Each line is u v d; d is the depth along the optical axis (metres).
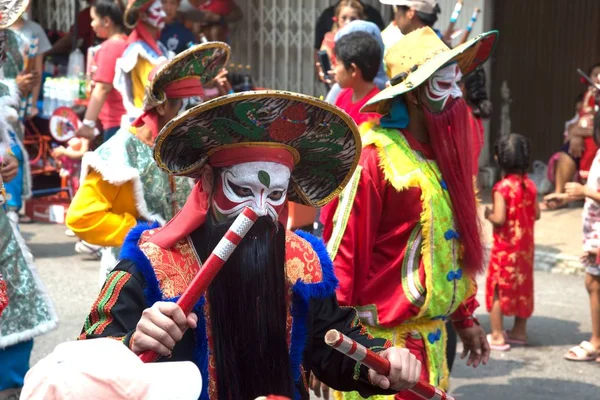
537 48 13.77
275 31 13.43
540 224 10.91
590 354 6.77
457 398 5.93
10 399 4.82
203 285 2.25
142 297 2.57
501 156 6.88
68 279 8.57
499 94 13.86
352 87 5.44
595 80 10.55
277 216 2.62
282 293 2.59
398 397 3.88
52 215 11.23
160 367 1.81
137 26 7.79
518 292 6.95
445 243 3.90
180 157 2.62
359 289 3.93
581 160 10.88
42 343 6.70
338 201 3.96
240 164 2.57
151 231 2.69
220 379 2.53
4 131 4.90
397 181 3.83
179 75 4.43
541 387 6.19
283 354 2.57
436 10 6.68
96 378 1.75
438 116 3.87
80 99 11.18
